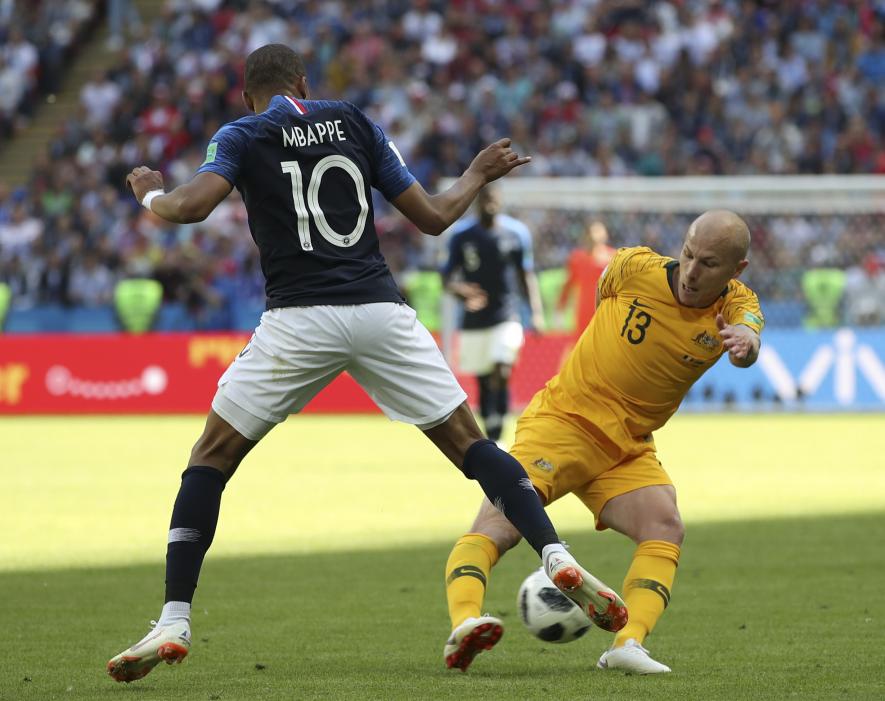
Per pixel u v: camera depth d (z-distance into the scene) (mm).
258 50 16969
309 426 64875
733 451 50469
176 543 15711
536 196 71938
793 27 90875
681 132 86375
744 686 15258
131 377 73250
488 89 88938
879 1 91312
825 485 39688
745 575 24453
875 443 53844
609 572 24750
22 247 88312
